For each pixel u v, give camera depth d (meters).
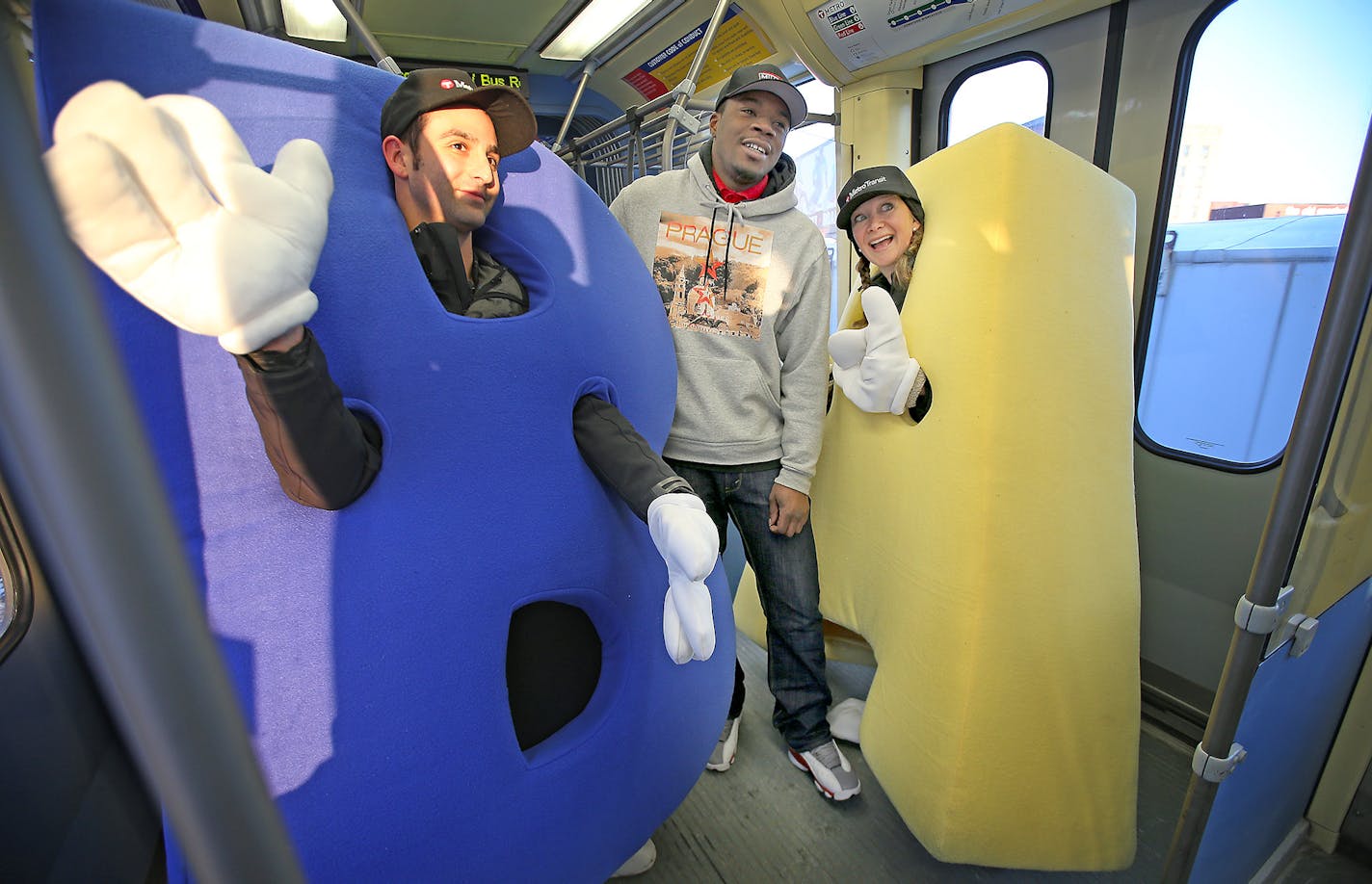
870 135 2.33
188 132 0.53
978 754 1.27
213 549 0.70
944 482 1.28
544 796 0.87
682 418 1.49
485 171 0.87
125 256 0.46
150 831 1.44
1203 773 0.93
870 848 1.47
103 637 0.27
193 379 0.69
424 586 0.77
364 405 0.76
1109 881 1.39
